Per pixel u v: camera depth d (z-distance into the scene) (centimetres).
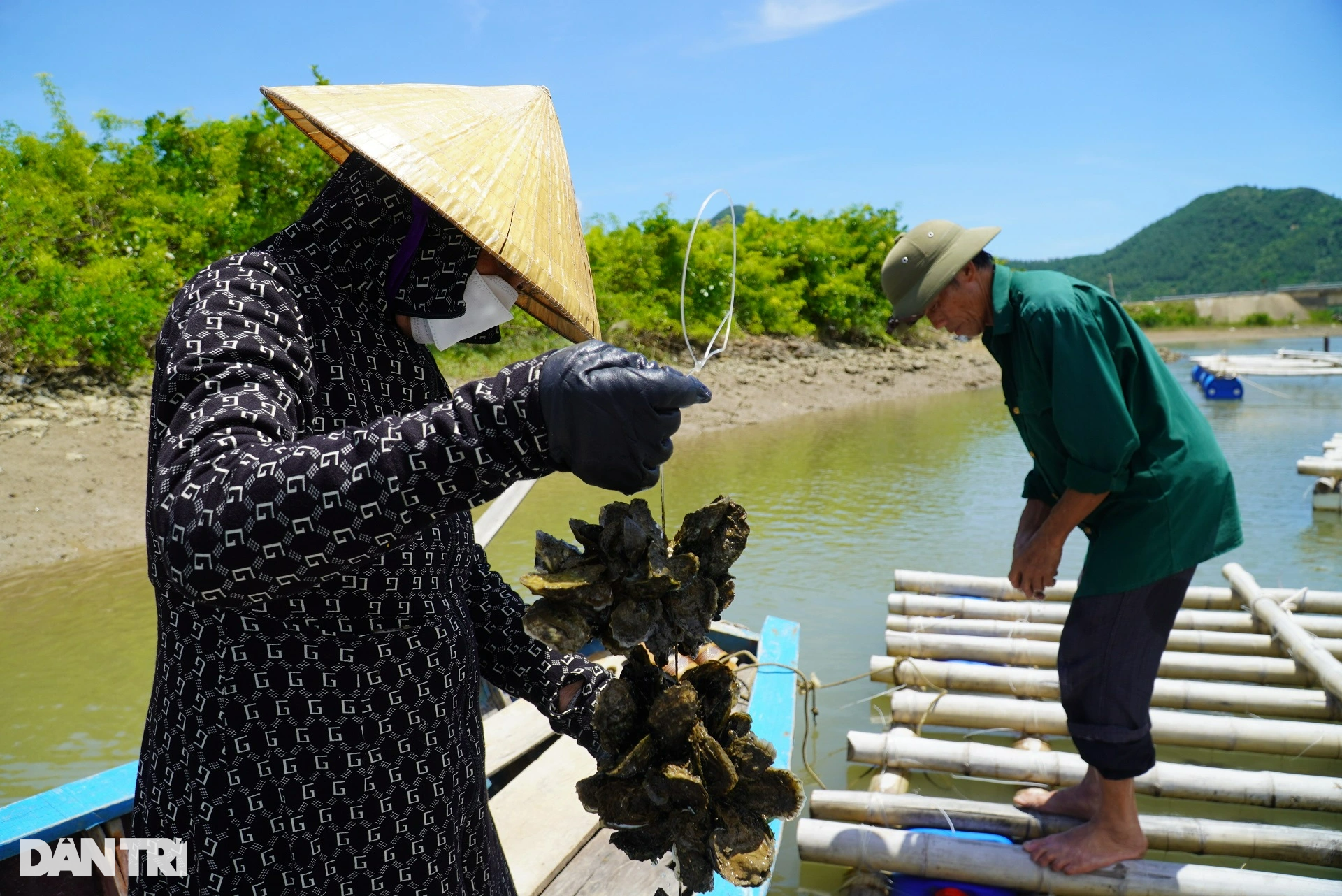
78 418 842
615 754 109
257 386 92
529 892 206
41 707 420
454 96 117
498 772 283
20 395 854
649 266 1666
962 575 575
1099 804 268
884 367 2022
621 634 98
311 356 105
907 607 490
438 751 114
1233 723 347
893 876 273
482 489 82
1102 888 256
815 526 746
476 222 103
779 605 542
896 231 2358
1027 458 1068
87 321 909
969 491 885
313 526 80
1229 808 310
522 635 143
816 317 2205
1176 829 279
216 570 81
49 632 508
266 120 1218
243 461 82
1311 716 368
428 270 110
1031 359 242
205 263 1140
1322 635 444
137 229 1070
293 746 105
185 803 106
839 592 567
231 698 103
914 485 918
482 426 81
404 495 80
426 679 112
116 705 421
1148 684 246
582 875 215
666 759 106
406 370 116
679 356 1652
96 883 201
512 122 117
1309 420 1362
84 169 1122
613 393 79
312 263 108
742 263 1917
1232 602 495
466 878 124
